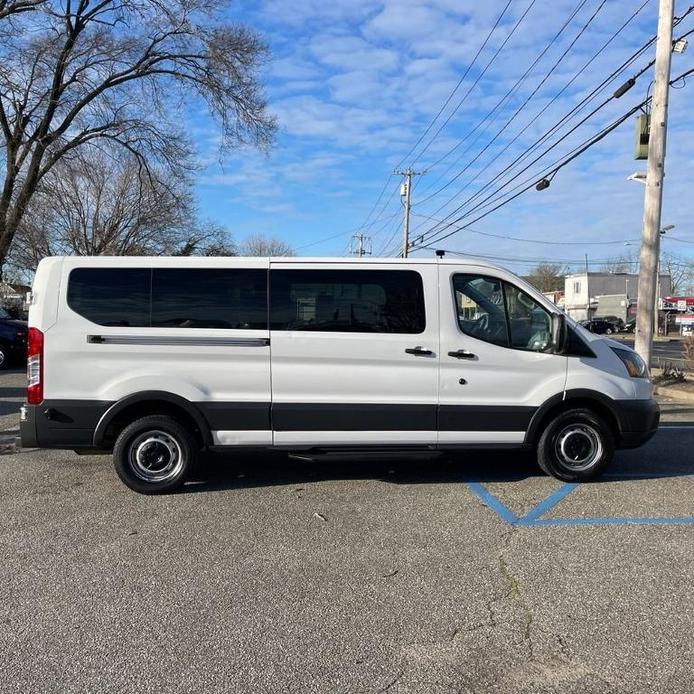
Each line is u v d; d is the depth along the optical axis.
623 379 6.06
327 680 2.99
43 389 5.61
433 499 5.68
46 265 5.69
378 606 3.71
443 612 3.63
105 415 5.63
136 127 21.66
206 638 3.36
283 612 3.64
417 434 5.87
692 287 89.56
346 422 5.80
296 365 5.74
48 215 30.81
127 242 34.25
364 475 6.48
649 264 12.09
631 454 7.41
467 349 5.85
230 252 41.44
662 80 11.70
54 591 3.92
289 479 6.34
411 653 3.21
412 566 4.25
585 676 3.00
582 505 5.48
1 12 18.30
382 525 5.03
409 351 5.79
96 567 4.27
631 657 3.15
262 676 3.02
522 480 6.27
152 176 23.27
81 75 20.00
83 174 23.34
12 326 17.20
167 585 3.99
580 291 79.88
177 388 5.67
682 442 8.12
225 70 20.94
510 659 3.15
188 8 20.08
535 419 5.96
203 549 4.57
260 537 4.79
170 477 5.84
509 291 5.97
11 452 7.51
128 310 5.68
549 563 4.28
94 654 3.21
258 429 5.78
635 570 4.16
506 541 4.68
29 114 19.95
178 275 5.72
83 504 5.59
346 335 5.76
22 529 4.98
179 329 5.68
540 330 6.00
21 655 3.20
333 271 5.80
